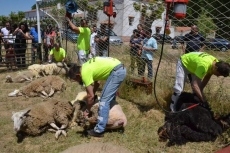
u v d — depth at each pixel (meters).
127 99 6.32
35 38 11.70
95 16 9.22
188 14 5.81
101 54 8.76
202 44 6.23
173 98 4.89
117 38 9.20
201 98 4.46
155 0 6.68
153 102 5.86
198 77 4.43
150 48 6.82
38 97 6.88
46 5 11.81
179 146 4.18
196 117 4.26
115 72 4.41
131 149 4.20
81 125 5.00
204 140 4.26
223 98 5.40
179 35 7.05
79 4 9.32
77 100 5.25
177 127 4.26
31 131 4.59
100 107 4.49
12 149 4.33
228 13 5.46
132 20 8.23
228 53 5.71
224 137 4.23
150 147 4.25
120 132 4.75
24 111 4.49
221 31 5.63
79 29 7.38
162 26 7.39
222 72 4.23
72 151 2.40
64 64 8.82
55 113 4.80
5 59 10.65
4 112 5.91
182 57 4.85
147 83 6.37
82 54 7.59
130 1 8.13
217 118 4.64
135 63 7.65
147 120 5.20
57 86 7.08
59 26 11.11
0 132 4.91
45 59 11.53
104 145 2.46
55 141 4.52
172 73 7.00
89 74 4.34
